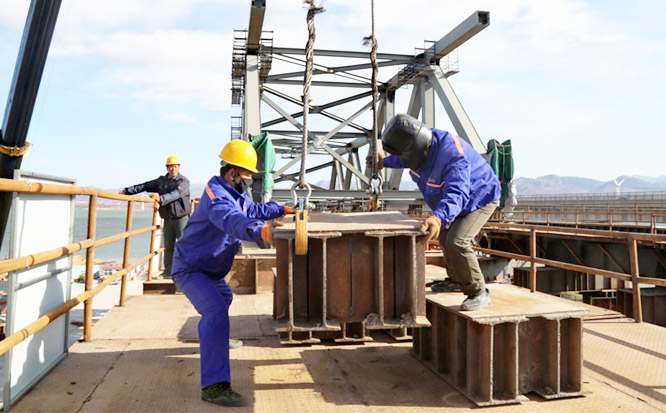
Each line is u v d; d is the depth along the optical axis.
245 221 2.81
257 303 5.78
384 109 28.72
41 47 5.89
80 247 3.66
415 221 3.24
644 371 3.40
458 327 3.03
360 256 3.06
